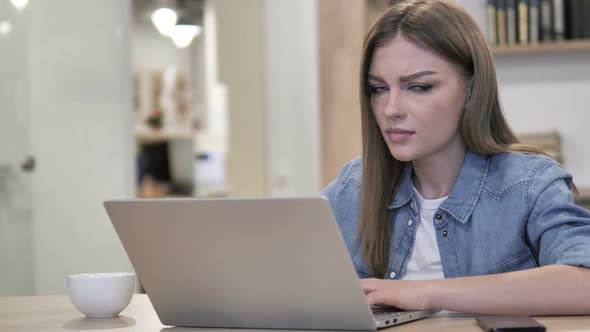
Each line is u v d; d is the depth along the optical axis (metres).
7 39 3.80
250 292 1.19
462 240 1.55
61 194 3.97
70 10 4.01
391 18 1.49
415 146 1.48
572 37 3.36
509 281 1.24
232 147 4.72
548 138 3.41
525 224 1.49
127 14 4.12
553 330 1.11
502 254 1.51
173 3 9.07
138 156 8.66
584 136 3.50
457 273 1.55
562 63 3.51
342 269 1.10
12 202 3.79
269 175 4.64
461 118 1.56
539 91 3.54
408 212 1.64
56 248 3.95
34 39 3.92
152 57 10.58
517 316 1.17
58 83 3.98
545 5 3.37
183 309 1.25
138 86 10.17
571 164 3.52
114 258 4.06
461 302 1.24
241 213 1.13
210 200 1.14
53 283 3.94
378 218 1.64
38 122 3.91
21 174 3.84
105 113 4.07
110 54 4.09
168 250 1.21
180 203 1.17
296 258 1.12
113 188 4.08
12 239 3.78
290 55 4.56
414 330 1.13
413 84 1.47
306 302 1.15
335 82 4.06
